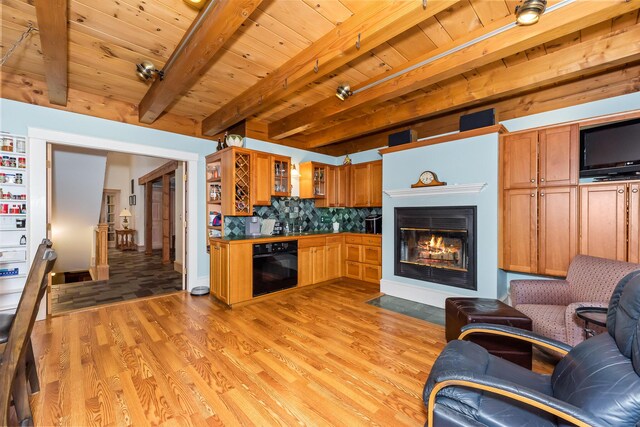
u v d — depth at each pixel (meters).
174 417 1.60
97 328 2.80
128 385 1.89
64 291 4.28
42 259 1.33
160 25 2.03
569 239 2.68
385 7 1.77
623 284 1.27
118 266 6.38
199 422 1.57
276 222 4.68
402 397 1.79
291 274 4.09
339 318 3.12
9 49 2.36
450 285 3.44
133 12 1.89
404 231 3.96
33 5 1.83
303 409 1.68
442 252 3.64
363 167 4.97
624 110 2.66
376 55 2.43
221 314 3.23
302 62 2.35
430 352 2.37
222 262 3.58
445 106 3.11
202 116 4.03
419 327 2.88
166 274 5.52
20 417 1.48
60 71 2.32
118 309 3.38
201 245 4.21
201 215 4.22
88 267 6.43
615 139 2.49
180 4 1.83
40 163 2.98
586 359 1.21
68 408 1.66
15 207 2.87
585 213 2.60
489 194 3.11
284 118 4.05
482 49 2.10
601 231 2.51
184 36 2.13
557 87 3.01
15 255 2.87
